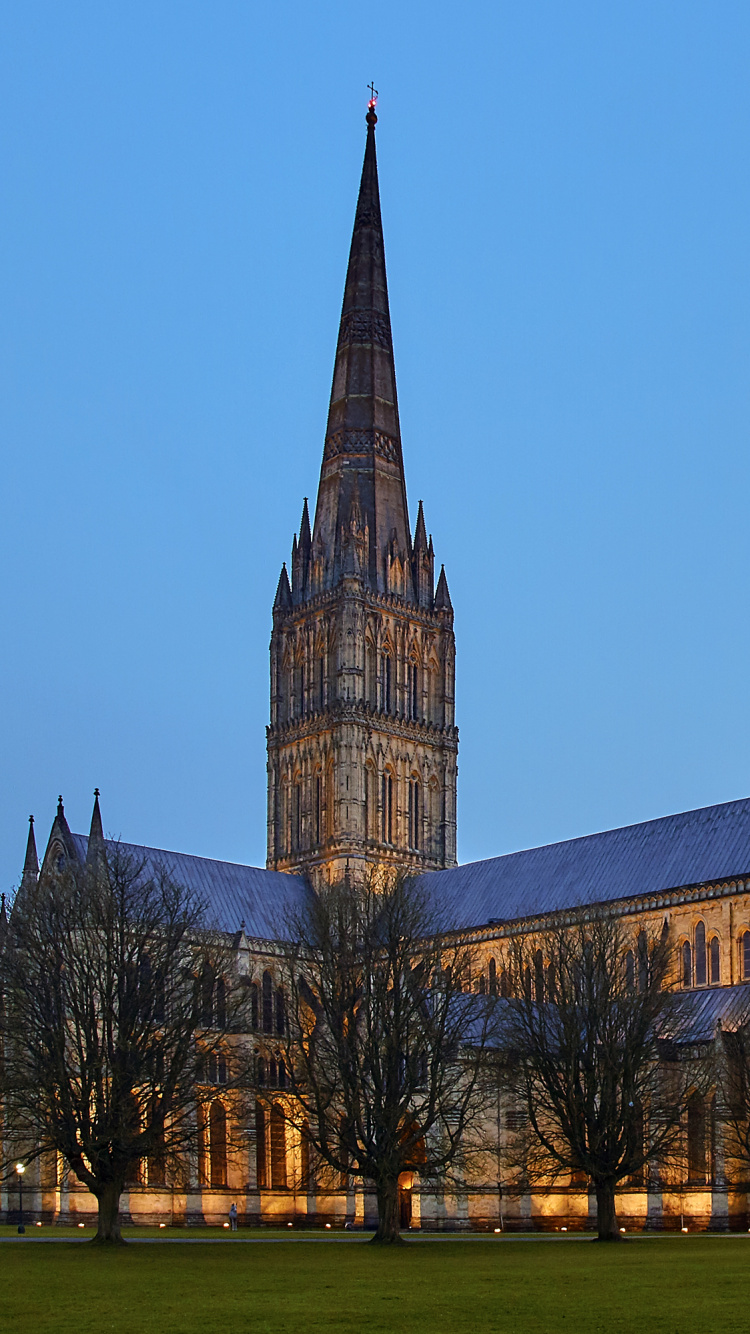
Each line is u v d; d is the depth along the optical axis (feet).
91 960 398.21
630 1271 262.26
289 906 618.85
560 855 581.94
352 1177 491.31
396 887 494.18
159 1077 382.83
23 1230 423.64
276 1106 482.69
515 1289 230.07
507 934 544.62
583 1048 405.18
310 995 489.67
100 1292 229.45
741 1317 191.11
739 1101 431.02
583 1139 384.47
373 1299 215.92
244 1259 303.89
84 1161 405.59
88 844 554.46
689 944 507.71
